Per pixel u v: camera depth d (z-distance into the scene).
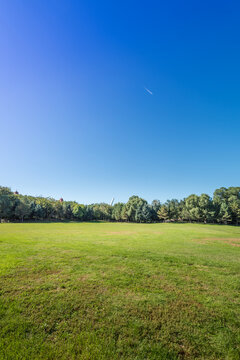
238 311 4.13
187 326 3.57
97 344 3.06
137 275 6.21
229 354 2.94
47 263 7.24
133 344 3.09
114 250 10.13
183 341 3.20
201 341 3.20
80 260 7.85
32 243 11.79
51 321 3.59
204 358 2.87
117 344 3.08
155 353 2.92
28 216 64.19
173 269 6.99
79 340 3.13
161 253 9.71
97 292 4.84
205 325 3.62
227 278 6.15
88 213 81.00
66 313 3.86
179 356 2.88
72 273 6.21
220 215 58.59
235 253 10.23
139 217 71.19
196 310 4.12
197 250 10.84
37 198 93.31
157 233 21.53
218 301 4.55
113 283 5.46
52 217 77.00
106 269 6.75
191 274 6.47
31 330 3.33
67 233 19.67
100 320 3.66
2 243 11.51
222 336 3.33
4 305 4.04
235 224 60.53
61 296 4.55
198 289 5.23
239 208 57.75
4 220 59.78
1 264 6.86
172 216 73.06
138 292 4.93
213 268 7.25
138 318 3.77
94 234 19.19
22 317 3.67
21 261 7.39
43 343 3.04
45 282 5.38
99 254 9.05
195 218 62.69
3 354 2.80
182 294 4.88
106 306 4.16
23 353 2.83
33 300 4.30
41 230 23.20
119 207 84.06
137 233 21.36
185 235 19.25
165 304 4.33
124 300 4.46
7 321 3.52
